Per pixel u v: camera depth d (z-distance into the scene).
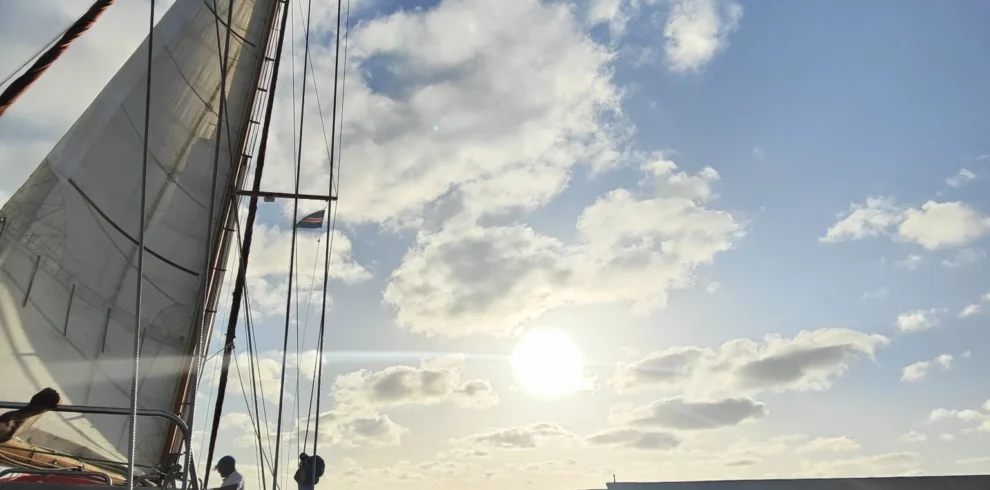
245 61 13.55
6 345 8.48
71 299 9.42
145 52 11.45
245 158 13.17
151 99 11.35
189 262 11.39
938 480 14.40
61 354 9.13
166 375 10.58
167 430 10.37
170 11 12.18
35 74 5.31
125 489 5.58
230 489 10.91
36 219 9.19
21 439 8.20
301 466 9.98
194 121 12.09
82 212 9.80
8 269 8.68
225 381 12.43
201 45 12.53
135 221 10.64
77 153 9.92
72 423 9.04
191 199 11.70
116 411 6.99
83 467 8.65
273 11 14.22
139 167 10.91
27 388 8.59
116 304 10.11
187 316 11.13
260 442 12.68
